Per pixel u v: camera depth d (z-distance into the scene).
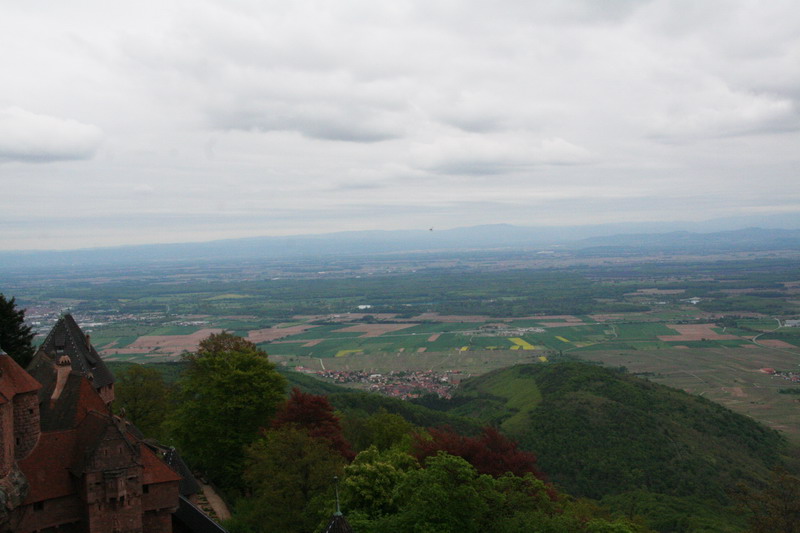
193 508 61.38
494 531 55.66
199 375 95.56
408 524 55.22
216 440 87.44
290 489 68.31
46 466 52.28
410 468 66.19
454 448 81.62
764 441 147.12
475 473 58.03
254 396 87.69
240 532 67.62
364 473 65.06
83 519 52.84
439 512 54.41
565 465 125.69
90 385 58.72
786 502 81.62
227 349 100.25
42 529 51.34
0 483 48.44
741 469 126.69
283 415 85.75
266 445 75.38
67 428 55.44
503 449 83.69
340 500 62.62
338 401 157.00
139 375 107.00
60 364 58.53
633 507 105.19
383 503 63.25
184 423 89.25
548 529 55.19
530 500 59.66
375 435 98.88
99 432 53.16
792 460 139.12
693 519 95.62
